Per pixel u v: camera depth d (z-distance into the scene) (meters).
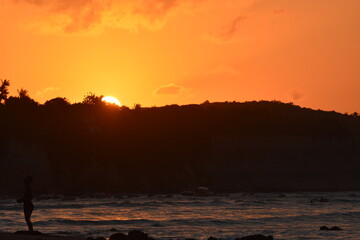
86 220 161.25
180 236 126.00
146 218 176.88
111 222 159.25
